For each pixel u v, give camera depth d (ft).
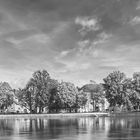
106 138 130.52
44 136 145.38
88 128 192.85
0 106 581.12
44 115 452.35
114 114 456.45
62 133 160.45
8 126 230.48
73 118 384.27
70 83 578.66
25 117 442.91
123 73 555.28
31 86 591.37
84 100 589.32
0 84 596.29
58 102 562.25
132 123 239.30
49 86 596.29
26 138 137.59
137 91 549.54
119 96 533.96
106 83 550.77
